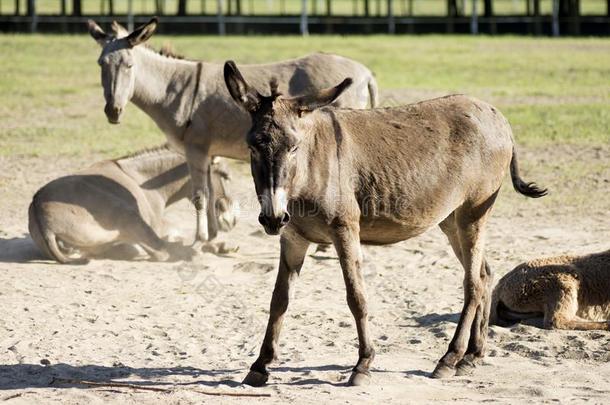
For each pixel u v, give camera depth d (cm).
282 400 2038
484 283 2377
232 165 5100
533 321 2631
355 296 2139
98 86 8406
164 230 3681
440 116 2308
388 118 2262
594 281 2602
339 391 2106
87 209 3453
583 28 15500
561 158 5291
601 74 9219
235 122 3594
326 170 2088
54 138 5944
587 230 3881
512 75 9156
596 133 5972
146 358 2444
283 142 1947
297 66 3700
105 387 2164
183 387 2148
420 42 12988
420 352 2473
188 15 16312
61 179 3503
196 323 2766
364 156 2170
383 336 2620
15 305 2920
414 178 2202
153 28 3562
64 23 14538
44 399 2067
